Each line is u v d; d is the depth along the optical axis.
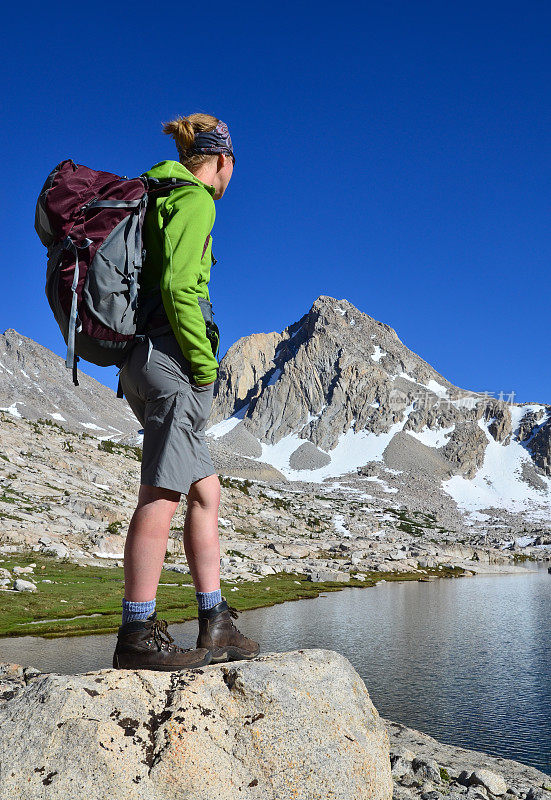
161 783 2.91
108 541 80.25
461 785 11.41
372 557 115.38
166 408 3.45
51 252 3.32
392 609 61.00
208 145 3.88
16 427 143.50
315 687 3.48
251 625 50.56
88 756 2.83
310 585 81.25
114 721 2.99
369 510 197.62
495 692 31.45
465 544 158.88
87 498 99.19
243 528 127.88
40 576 60.78
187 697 3.18
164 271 3.28
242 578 80.25
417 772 11.37
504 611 60.25
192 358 3.32
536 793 11.95
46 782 2.74
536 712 27.98
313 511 171.75
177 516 97.12
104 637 39.81
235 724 3.21
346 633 47.09
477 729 25.62
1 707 3.08
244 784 3.08
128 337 3.32
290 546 111.50
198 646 3.75
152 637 3.52
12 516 82.38
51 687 3.04
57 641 38.38
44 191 3.31
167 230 3.33
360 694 3.77
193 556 3.81
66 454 133.38
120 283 3.19
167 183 3.49
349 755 3.41
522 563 133.62
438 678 34.25
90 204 3.21
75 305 3.10
